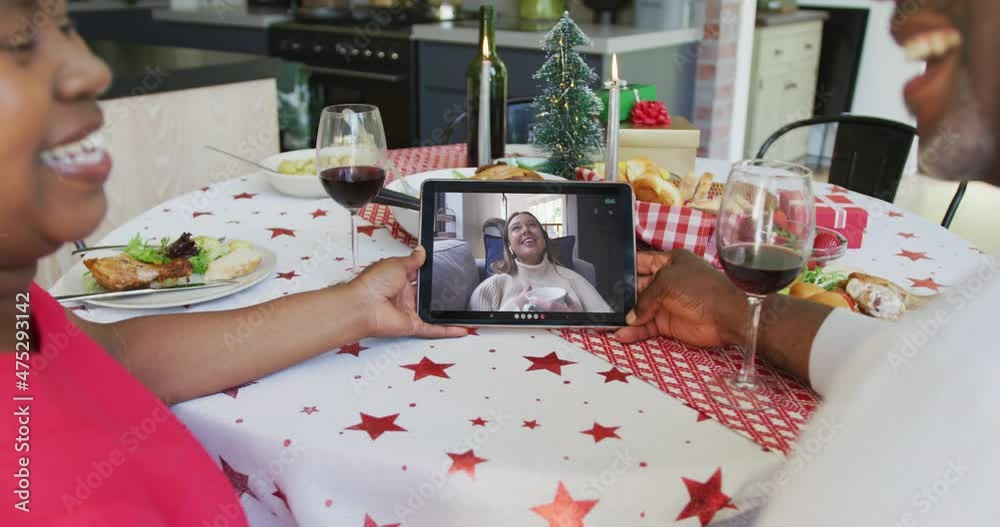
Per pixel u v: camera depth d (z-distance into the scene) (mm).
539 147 1492
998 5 396
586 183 964
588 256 961
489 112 1481
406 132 3746
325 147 1057
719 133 3600
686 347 925
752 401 800
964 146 432
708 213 1105
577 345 928
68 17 516
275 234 1263
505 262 962
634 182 1228
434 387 829
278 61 2506
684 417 770
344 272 1109
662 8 3480
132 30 4578
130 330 819
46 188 494
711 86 3500
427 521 722
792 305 853
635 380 844
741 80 3596
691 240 1086
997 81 408
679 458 702
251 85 2463
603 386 831
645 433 743
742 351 915
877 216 1363
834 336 792
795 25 4328
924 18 423
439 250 960
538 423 760
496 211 962
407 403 799
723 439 733
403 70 3660
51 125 481
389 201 1133
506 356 899
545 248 961
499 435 740
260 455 760
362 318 893
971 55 412
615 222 963
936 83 431
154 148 2250
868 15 4465
